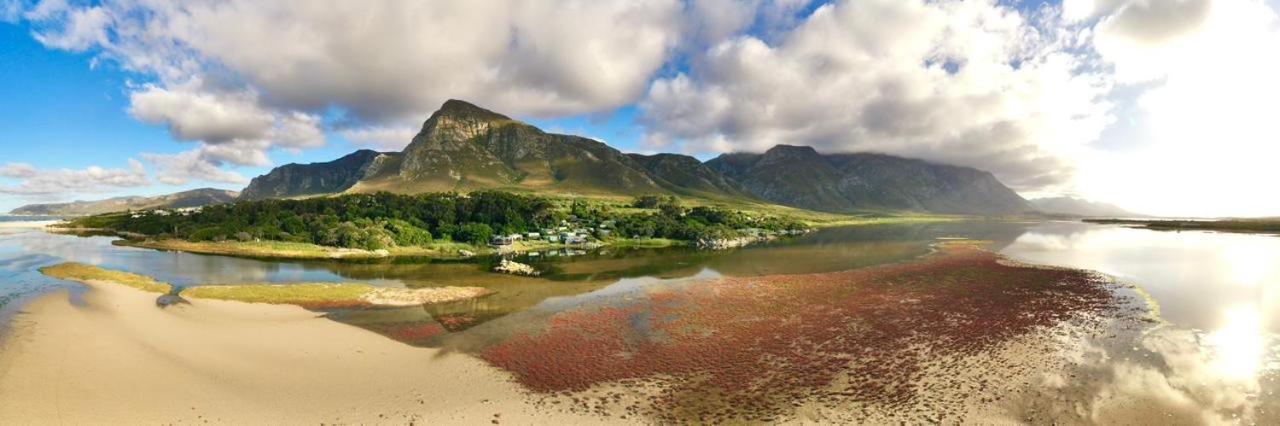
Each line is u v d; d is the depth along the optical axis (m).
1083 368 32.53
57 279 66.38
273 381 31.45
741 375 32.91
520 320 47.62
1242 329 41.03
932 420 26.16
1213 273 70.62
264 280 71.94
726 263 91.75
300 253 109.38
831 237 168.25
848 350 37.38
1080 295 55.78
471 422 26.70
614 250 126.50
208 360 34.44
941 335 40.69
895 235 176.00
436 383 31.73
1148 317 45.28
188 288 60.66
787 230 199.38
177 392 29.34
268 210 146.62
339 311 51.03
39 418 25.84
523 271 80.38
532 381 32.16
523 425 26.36
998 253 101.44
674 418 27.06
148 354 34.88
